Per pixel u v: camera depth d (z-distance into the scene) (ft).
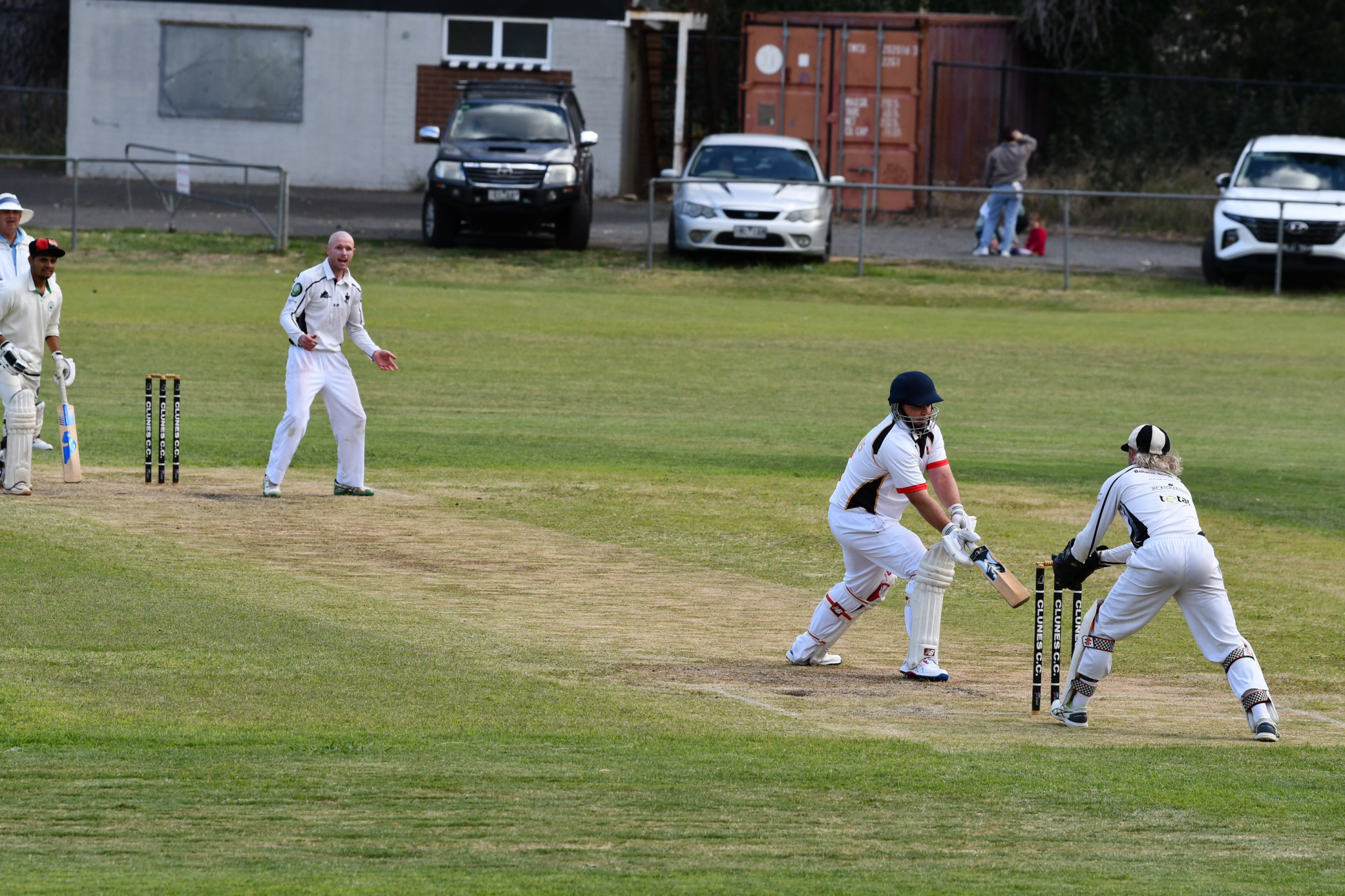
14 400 147.84
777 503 159.43
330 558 129.70
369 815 70.90
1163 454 93.56
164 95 478.59
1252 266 358.02
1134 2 528.63
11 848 65.72
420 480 166.71
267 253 360.89
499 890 60.95
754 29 444.96
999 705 97.09
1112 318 325.83
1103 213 465.06
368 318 291.17
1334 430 219.61
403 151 483.10
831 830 70.28
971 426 214.48
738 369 256.73
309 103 480.23
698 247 363.56
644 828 69.97
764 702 94.79
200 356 246.88
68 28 559.79
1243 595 129.18
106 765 77.30
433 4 474.90
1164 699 100.78
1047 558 140.87
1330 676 106.22
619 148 481.46
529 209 363.15
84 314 279.90
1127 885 63.57
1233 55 577.02
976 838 69.92
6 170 497.46
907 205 449.48
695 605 120.57
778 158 377.09
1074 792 77.10
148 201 438.81
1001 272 370.12
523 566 130.62
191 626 105.19
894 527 102.12
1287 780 80.28
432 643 104.63
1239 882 64.59
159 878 61.82
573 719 88.38
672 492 163.53
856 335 294.87
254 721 85.51
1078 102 532.73
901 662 108.27
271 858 64.85
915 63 442.50
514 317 298.76
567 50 476.95
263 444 184.85
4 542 127.95
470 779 76.64
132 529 135.95
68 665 94.63
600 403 223.92
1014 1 569.23
